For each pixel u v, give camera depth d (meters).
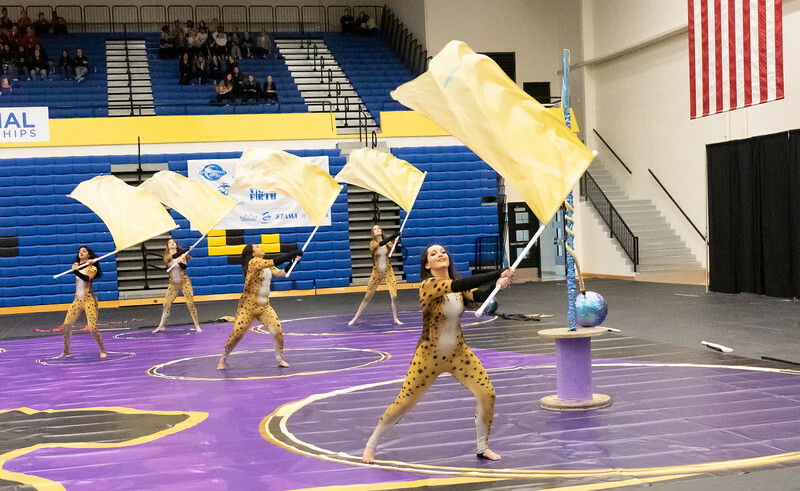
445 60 5.56
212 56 25.61
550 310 14.98
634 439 5.52
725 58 14.83
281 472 5.11
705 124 19.88
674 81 21.05
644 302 15.30
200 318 16.47
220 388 8.34
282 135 20.97
